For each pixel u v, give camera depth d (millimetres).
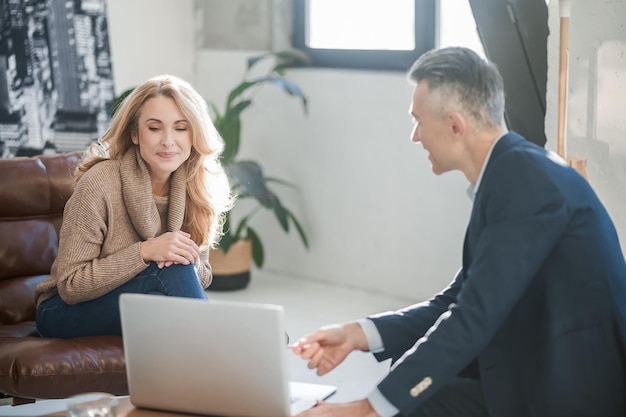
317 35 5473
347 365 4059
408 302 5020
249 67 5309
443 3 4836
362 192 5195
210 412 2084
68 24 5145
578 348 2074
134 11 5594
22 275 3240
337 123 5266
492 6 3656
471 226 2176
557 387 2064
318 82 5336
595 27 3568
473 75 2127
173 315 2027
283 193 5617
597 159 3623
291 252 5645
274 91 5574
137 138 2883
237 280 5289
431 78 2154
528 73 3713
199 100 2900
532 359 2105
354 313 4816
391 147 5023
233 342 1996
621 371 2117
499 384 2127
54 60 5098
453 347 1991
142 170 2869
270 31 5555
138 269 2762
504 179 2070
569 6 3271
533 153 2105
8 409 2676
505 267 1997
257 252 5469
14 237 3219
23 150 5023
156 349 2066
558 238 2051
